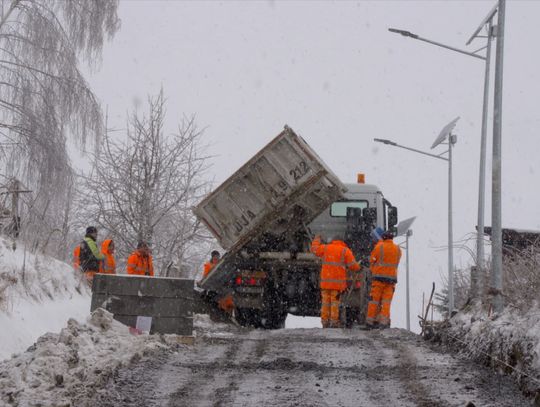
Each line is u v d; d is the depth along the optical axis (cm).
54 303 3766
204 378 2714
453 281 5622
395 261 4872
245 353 3362
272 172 4931
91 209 7000
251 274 5156
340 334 4334
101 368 2641
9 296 3228
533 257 3625
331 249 4962
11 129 6569
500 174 3656
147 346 3206
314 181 4900
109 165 7012
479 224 5234
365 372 2905
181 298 3622
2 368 2525
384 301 4856
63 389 2352
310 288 5369
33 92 6644
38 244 4366
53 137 6569
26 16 6881
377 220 5866
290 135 4903
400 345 3734
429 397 2455
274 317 5425
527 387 2503
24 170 6462
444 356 3359
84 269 4866
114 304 3581
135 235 6950
